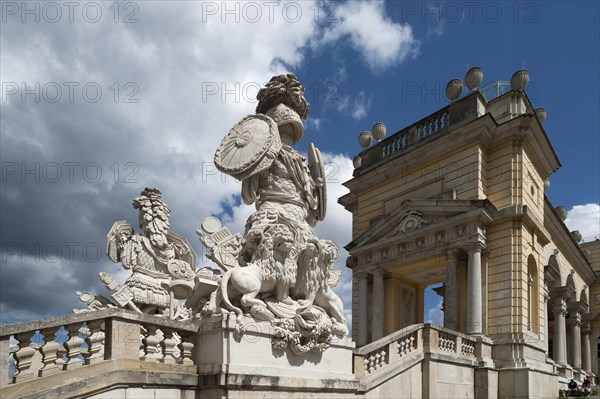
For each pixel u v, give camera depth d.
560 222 26.52
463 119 21.61
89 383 5.90
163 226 14.98
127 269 14.29
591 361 35.00
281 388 7.55
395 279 23.67
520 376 17.05
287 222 8.65
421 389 12.80
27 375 5.96
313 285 8.78
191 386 6.96
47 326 6.12
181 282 12.94
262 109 10.20
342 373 8.94
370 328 23.17
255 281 7.83
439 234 20.70
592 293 36.16
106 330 6.61
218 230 14.79
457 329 19.31
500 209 20.33
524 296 19.06
